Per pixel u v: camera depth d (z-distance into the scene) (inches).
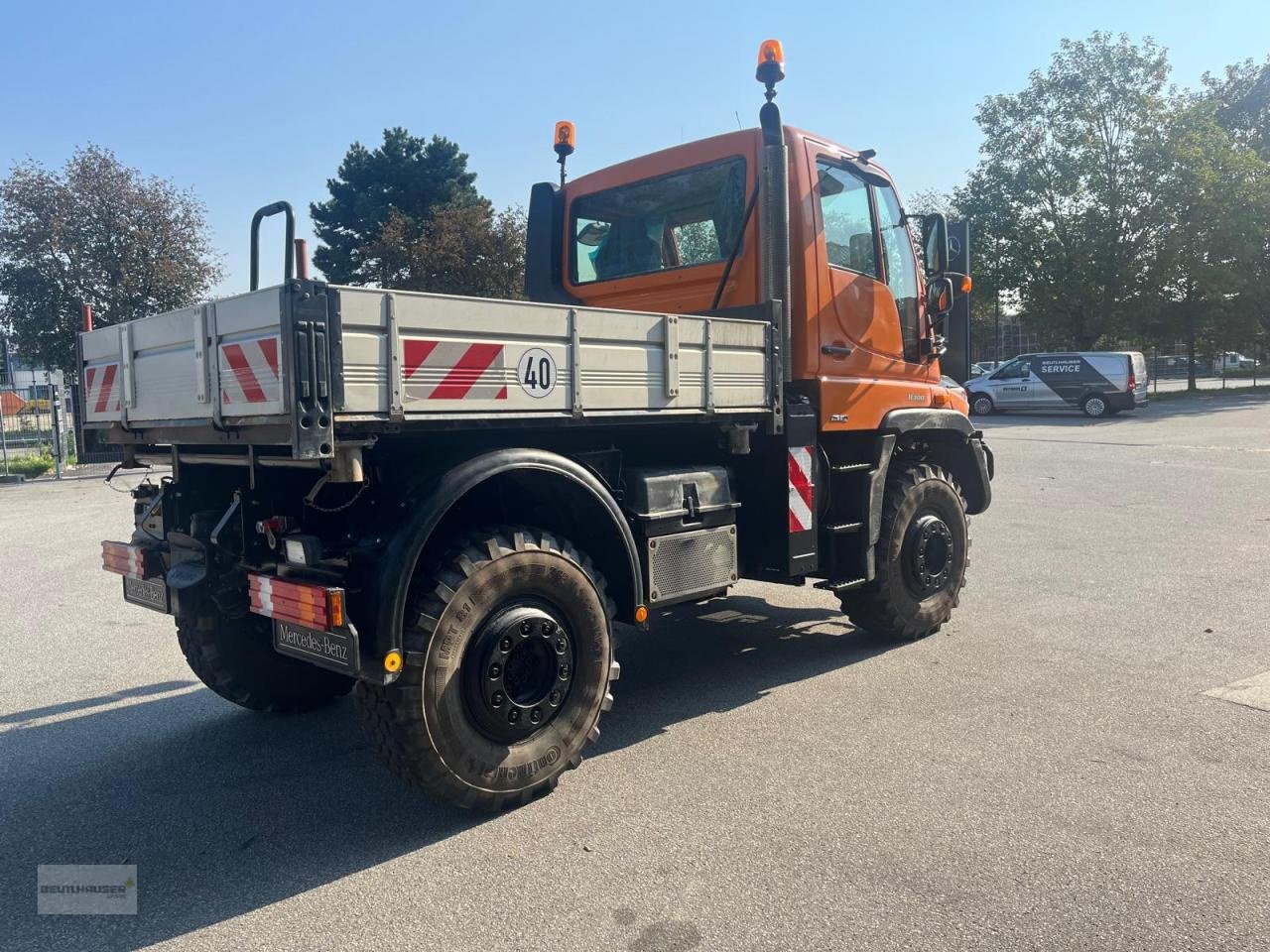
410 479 147.9
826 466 216.7
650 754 169.6
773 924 113.0
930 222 249.0
